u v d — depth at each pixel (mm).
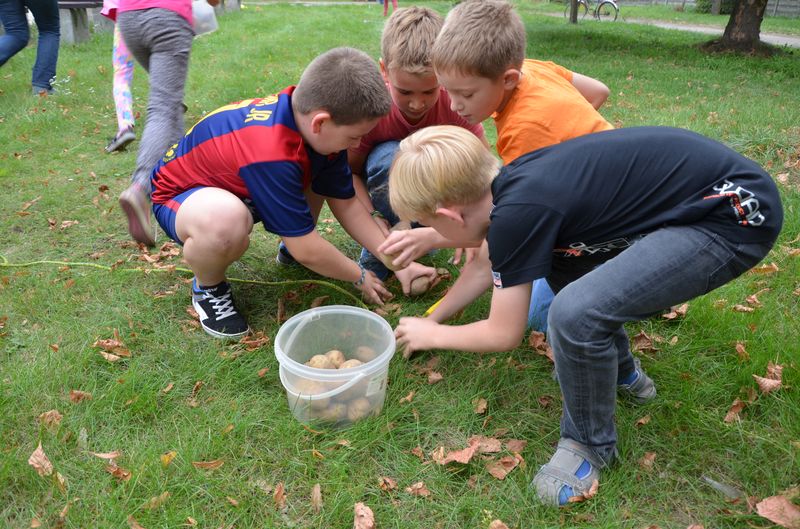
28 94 5727
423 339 2016
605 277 1561
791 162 4203
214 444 1895
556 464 1794
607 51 10609
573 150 1647
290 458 1877
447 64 2062
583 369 1622
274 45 9125
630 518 1712
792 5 21797
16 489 1751
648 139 1646
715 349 2373
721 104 6301
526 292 1702
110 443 1914
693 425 1995
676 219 1575
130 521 1646
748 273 2887
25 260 3008
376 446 1934
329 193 2531
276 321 2570
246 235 2305
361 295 2779
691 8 24672
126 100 4508
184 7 3543
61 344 2359
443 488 1801
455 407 2088
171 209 2344
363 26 11828
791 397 2084
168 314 2590
